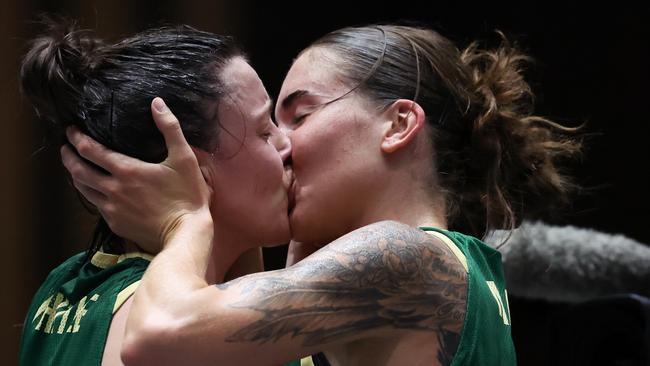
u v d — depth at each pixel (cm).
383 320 405
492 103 506
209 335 386
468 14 988
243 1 973
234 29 969
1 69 885
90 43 440
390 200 480
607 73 968
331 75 492
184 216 421
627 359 493
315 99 491
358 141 481
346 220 486
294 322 393
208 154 438
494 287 454
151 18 922
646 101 960
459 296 420
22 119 902
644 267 532
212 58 441
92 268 449
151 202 423
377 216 481
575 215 862
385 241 408
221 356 388
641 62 960
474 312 421
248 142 446
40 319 444
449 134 495
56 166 915
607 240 542
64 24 452
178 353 386
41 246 916
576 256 536
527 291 553
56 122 440
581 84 973
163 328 386
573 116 974
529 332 577
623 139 964
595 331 501
